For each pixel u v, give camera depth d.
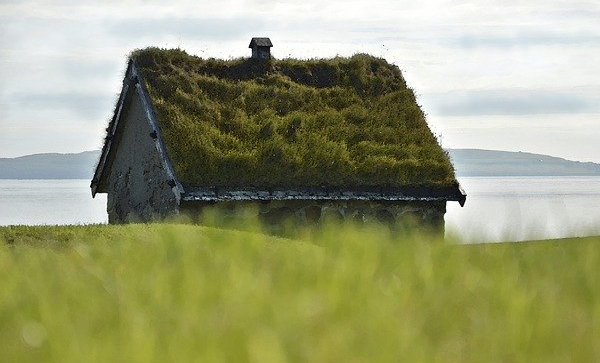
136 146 43.28
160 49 44.03
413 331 12.04
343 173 40.97
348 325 12.11
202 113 41.88
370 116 44.44
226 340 10.99
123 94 43.62
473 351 11.89
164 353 10.61
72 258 18.84
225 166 39.69
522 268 17.72
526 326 12.77
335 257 17.30
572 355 11.98
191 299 13.17
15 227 28.50
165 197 40.41
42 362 10.85
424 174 42.19
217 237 19.89
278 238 24.48
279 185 40.00
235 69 45.41
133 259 17.36
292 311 12.34
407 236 21.02
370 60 47.75
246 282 14.04
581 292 15.76
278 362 10.29
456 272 16.20
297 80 46.03
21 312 13.05
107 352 10.66
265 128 41.97
